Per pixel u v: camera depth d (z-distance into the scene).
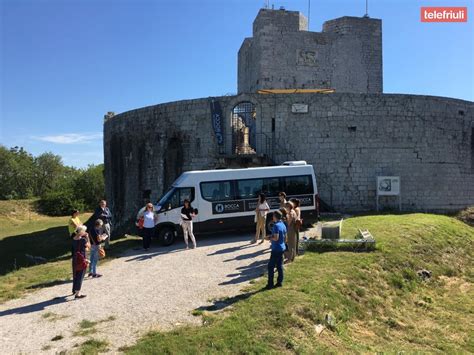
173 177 25.25
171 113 25.44
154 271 12.13
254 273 11.34
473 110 26.02
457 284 13.24
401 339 9.09
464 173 25.22
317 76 30.81
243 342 7.23
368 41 31.55
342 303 9.73
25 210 59.28
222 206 16.94
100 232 12.09
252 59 32.62
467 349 8.78
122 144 29.19
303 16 32.31
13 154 83.12
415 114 23.78
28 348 7.12
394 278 12.02
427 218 19.47
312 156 23.39
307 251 13.47
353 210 23.16
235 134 24.64
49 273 12.95
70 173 84.56
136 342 7.21
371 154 23.36
